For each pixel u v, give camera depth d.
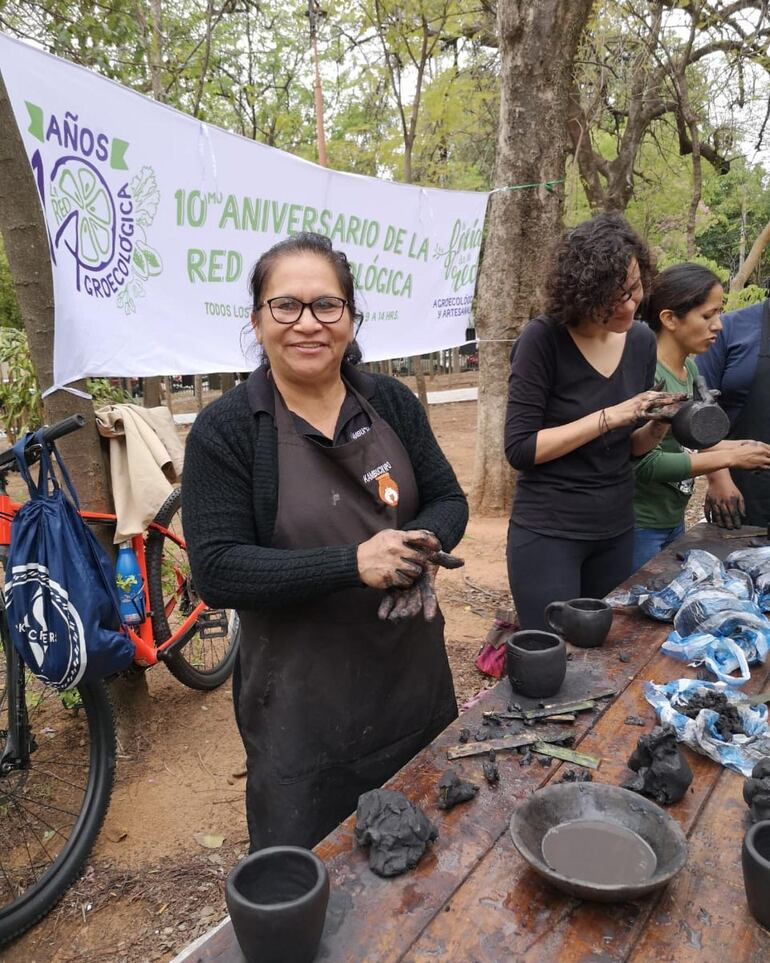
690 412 1.95
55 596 1.91
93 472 2.61
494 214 5.61
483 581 4.56
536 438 2.06
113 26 5.46
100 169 2.43
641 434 2.20
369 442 1.49
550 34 5.15
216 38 8.83
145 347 2.69
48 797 2.45
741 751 1.25
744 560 2.05
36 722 2.87
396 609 1.27
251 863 0.94
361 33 8.55
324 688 1.48
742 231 15.84
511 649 1.49
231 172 3.00
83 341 2.41
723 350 2.84
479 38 8.72
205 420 1.41
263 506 1.40
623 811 1.07
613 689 1.51
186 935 1.91
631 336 2.19
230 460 1.38
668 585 1.89
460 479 7.71
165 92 6.91
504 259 5.60
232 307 3.11
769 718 1.41
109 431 2.61
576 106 8.12
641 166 13.78
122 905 2.03
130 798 2.48
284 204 3.35
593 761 1.26
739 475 2.95
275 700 1.49
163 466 2.76
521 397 2.09
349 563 1.25
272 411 1.43
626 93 9.09
